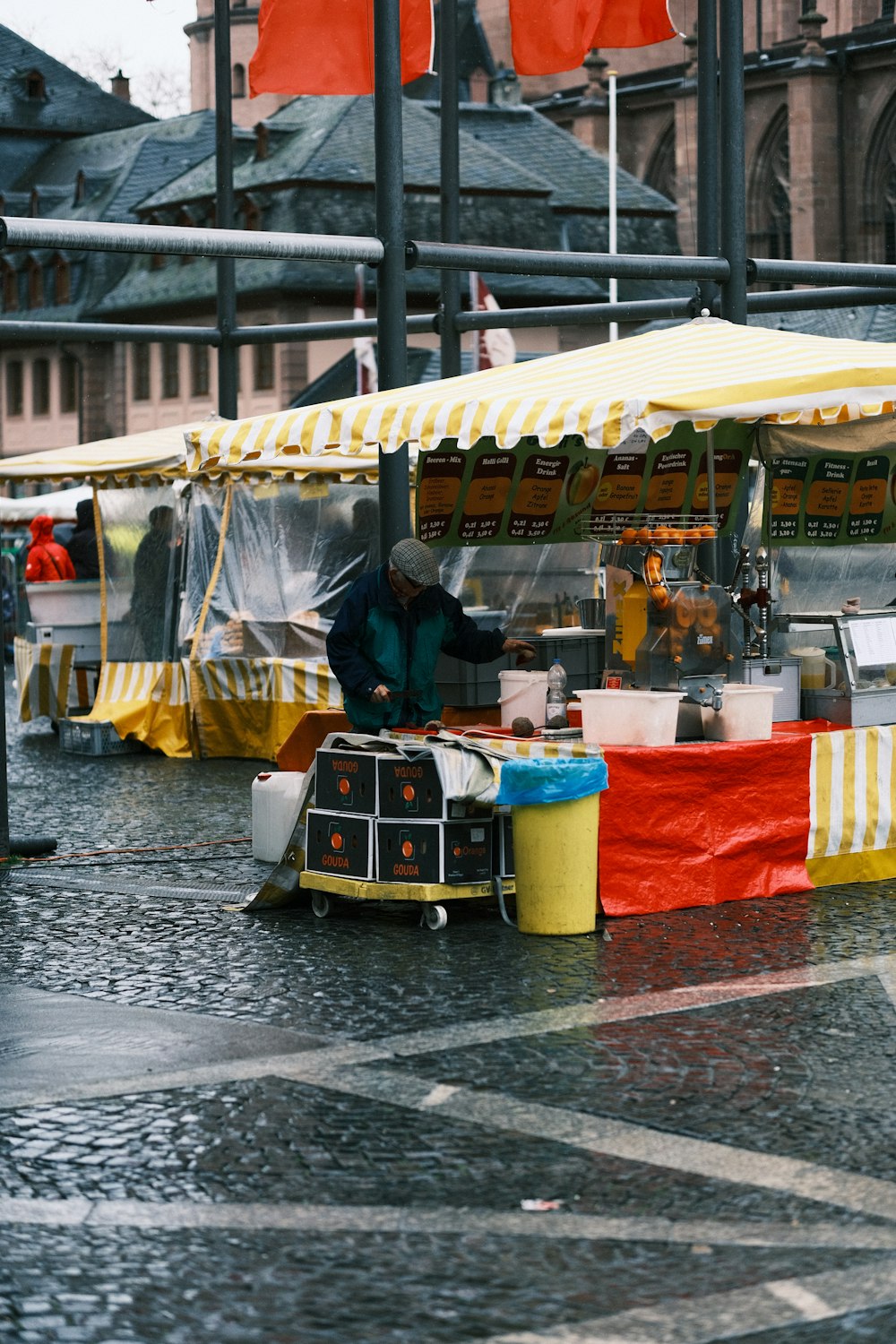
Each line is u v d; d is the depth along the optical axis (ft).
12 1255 18.03
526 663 38.73
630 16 52.29
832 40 231.09
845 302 58.34
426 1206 19.22
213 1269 17.65
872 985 28.27
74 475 63.57
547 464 42.42
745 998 27.50
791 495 45.78
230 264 68.64
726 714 35.47
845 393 34.45
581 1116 22.09
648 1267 17.53
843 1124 21.70
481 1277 17.37
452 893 32.76
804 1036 25.44
